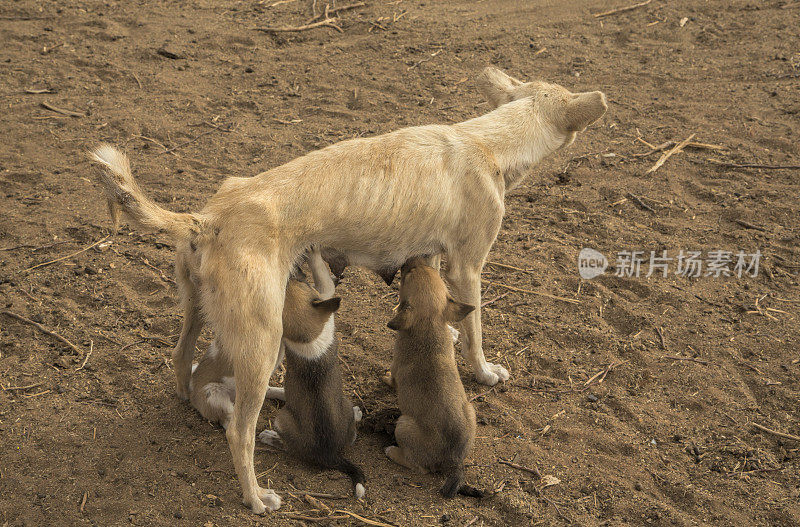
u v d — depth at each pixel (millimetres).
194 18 14781
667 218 9633
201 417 6516
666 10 15461
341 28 14641
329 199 5867
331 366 5887
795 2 15438
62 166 10227
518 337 7785
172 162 10414
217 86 12484
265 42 13984
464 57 13648
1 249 8547
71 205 9414
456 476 5836
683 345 7699
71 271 8258
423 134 6453
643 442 6562
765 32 14328
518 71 13117
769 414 6875
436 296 6141
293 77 12859
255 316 5434
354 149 6137
